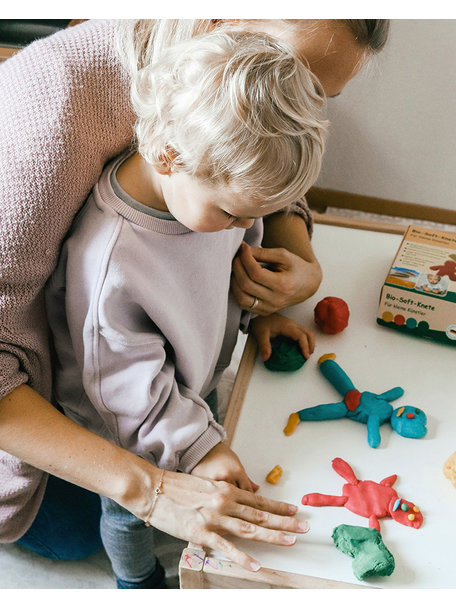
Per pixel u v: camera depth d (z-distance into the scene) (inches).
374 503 27.0
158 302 26.9
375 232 40.3
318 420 30.5
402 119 58.9
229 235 30.5
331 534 26.4
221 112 20.7
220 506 26.1
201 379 32.2
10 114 24.8
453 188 62.9
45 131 24.4
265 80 20.9
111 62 25.8
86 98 25.3
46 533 44.2
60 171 24.3
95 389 27.2
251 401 31.5
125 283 25.4
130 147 27.1
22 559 46.9
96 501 45.2
